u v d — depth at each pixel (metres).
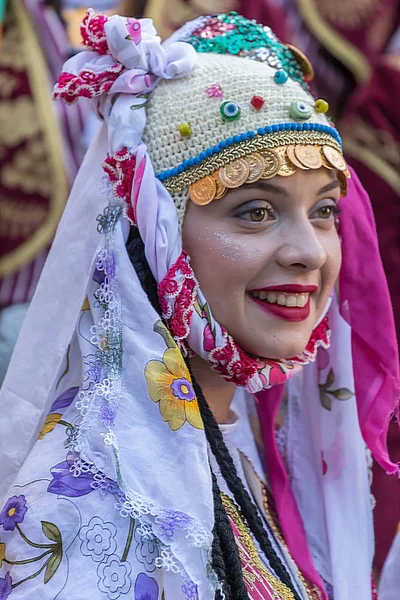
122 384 1.80
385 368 2.30
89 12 2.04
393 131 3.87
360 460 2.35
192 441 1.77
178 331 1.92
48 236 3.63
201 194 1.94
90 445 1.72
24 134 3.63
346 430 2.36
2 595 1.64
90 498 1.68
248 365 1.99
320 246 1.96
